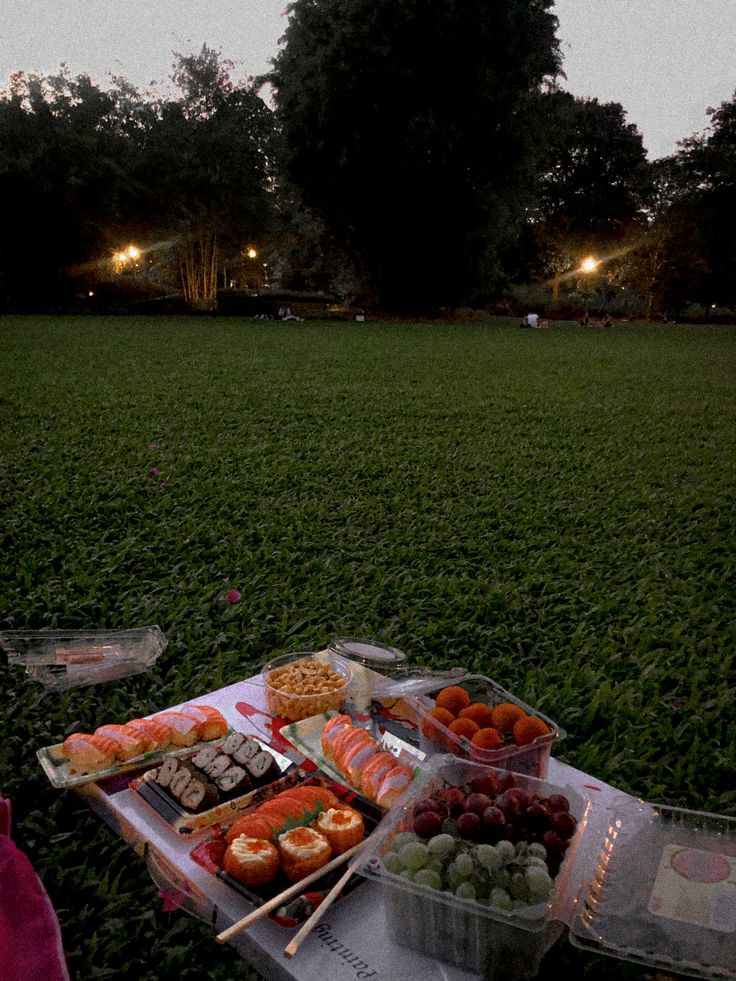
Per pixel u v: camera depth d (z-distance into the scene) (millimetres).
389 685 3742
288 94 40031
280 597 5707
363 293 47469
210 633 5121
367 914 2613
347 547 6766
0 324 33062
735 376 20219
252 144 47781
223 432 11680
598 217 62531
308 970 2402
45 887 2955
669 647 5121
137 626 5238
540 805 2609
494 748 2979
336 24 37750
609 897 2516
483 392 16234
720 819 2789
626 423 13211
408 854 2459
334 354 23219
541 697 4379
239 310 48219
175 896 2820
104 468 9320
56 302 46031
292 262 62938
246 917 2496
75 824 3312
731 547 7020
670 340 34906
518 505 8188
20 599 5621
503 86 39375
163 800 3014
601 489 9031
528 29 39031
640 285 63562
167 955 2672
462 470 9648
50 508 7602
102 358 20562
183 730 3410
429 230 42562
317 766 3291
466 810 2604
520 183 43031
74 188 42781
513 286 66500
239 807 3000
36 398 14055
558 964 2643
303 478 9094
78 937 2764
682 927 2420
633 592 5984
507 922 2287
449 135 39406
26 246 43688
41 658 4652
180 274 54031
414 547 6848
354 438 11352
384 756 3174
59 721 4102
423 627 5270
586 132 60688
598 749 3926
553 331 39719
